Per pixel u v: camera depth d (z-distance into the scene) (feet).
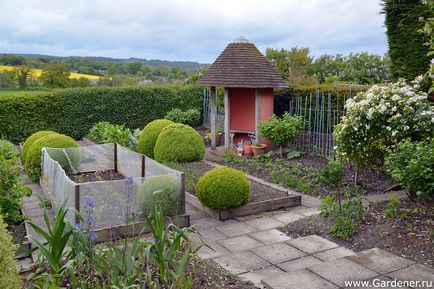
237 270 14.53
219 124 46.78
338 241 16.99
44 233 11.39
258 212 21.57
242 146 38.24
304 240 17.30
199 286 12.25
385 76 52.08
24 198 24.53
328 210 19.54
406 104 22.82
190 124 52.19
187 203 23.41
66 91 46.75
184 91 53.06
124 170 28.60
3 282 8.19
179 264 12.20
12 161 20.24
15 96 44.09
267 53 57.00
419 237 16.16
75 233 11.59
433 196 19.15
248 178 28.12
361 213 18.52
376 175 26.89
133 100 50.19
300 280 13.12
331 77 51.55
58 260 11.45
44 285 10.57
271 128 34.53
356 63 54.95
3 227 9.09
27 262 15.15
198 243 17.31
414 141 23.22
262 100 37.55
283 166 31.32
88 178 27.94
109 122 49.08
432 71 18.28
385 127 23.35
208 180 20.70
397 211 18.85
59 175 21.07
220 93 47.50
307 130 36.37
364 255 15.05
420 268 13.88
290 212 21.61
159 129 35.88
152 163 23.79
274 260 15.43
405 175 18.10
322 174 20.25
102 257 11.67
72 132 47.44
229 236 18.31
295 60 55.52
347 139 24.48
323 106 34.55
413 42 25.38
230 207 20.62
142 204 18.67
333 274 13.52
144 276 11.73
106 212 17.94
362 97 24.97
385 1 26.73
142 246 12.11
